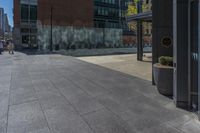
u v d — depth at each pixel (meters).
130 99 7.12
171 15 9.00
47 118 5.50
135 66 15.68
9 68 14.47
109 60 20.34
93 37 55.50
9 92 8.02
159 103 6.65
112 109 6.16
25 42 47.16
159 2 9.10
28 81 10.05
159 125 5.05
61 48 48.69
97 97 7.39
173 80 6.84
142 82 9.81
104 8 60.81
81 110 6.09
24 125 5.07
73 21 50.81
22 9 46.41
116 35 61.69
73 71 13.19
